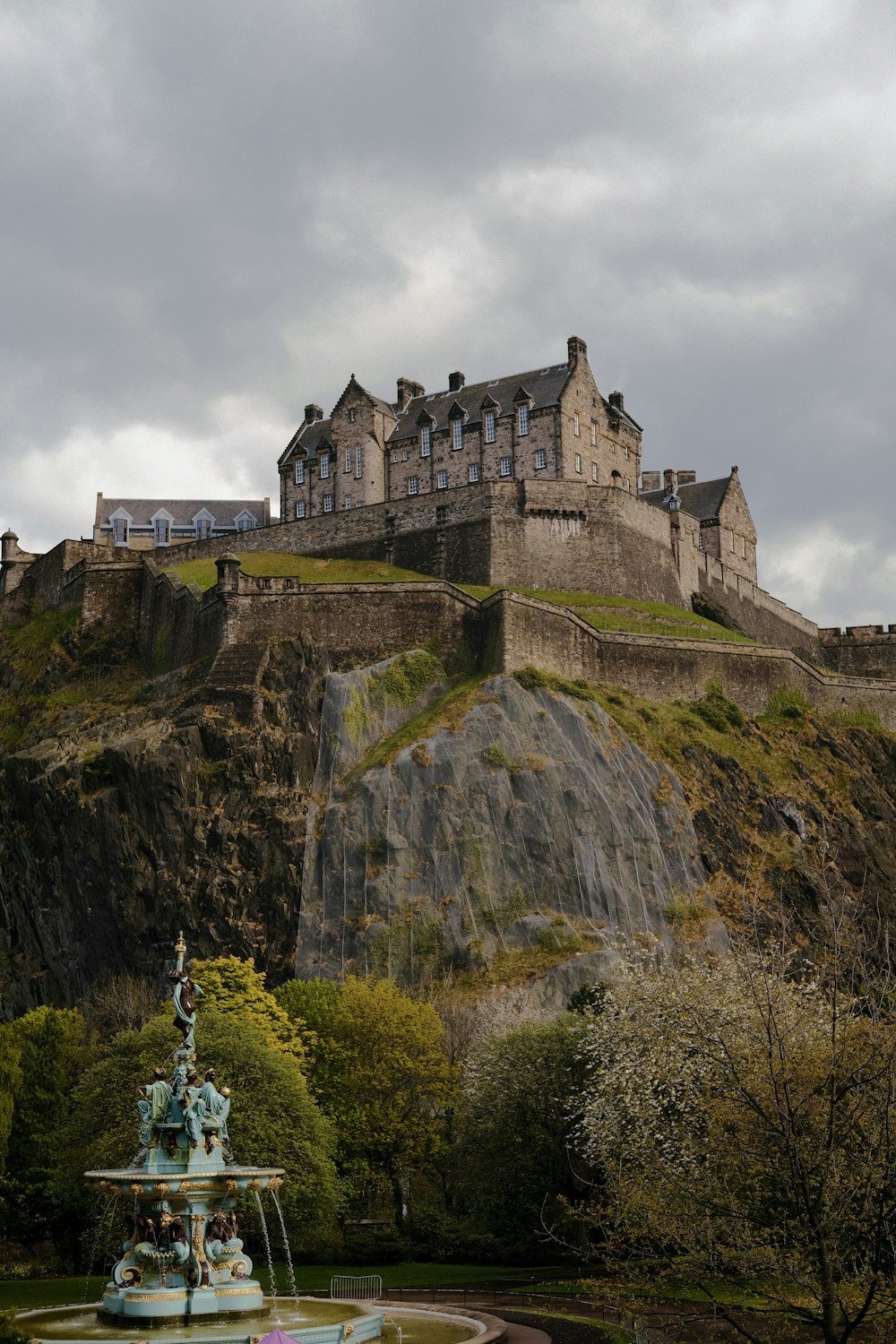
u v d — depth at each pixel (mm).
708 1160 30203
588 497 128375
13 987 99625
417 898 92812
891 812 114625
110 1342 31891
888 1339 27281
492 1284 50938
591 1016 57969
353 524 132375
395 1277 53781
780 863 102562
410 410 150250
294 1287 39906
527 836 96375
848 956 30484
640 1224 30734
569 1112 58125
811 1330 34188
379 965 89500
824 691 127812
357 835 95000
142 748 97438
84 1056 74375
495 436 139500
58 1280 54750
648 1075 45594
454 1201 71062
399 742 101312
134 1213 36938
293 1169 57156
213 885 93125
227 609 106188
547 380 140625
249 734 98938
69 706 114438
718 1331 33844
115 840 95250
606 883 95688
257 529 136375
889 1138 25188
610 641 115375
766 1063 29906
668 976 51438
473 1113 62969
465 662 109938
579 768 100250
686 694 116938
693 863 100688
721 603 141375
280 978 90312
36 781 101062
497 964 89562
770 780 110812
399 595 110188
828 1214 24828
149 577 122938
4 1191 64312
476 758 98750
